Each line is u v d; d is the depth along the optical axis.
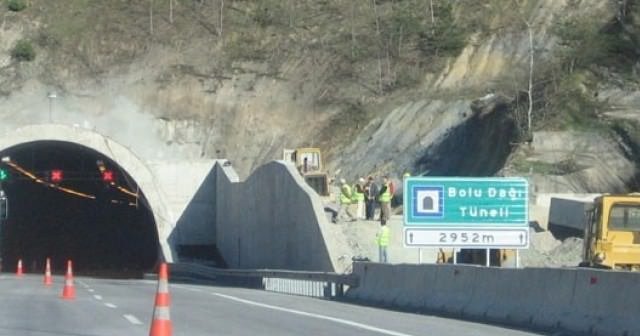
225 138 135.25
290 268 84.06
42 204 130.25
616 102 109.06
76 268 135.25
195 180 114.00
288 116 135.38
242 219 101.50
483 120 114.06
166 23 152.00
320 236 74.81
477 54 134.88
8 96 141.62
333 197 102.06
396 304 48.28
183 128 136.62
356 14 151.50
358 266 55.56
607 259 48.72
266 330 33.47
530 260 72.75
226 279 84.38
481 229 56.62
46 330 32.94
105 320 36.84
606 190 96.38
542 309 35.38
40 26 152.62
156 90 140.62
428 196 56.53
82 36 150.00
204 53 146.25
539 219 84.25
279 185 87.69
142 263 130.50
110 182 119.50
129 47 148.25
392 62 139.75
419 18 146.75
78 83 143.25
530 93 108.44
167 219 109.75
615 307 31.22
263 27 151.00
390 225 81.88
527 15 136.62
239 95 138.88
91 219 132.75
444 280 44.22
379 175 115.50
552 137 102.50
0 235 122.62
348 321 37.53
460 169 112.25
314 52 144.25
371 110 131.62
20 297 52.25
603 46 120.12
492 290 39.56
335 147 127.88
